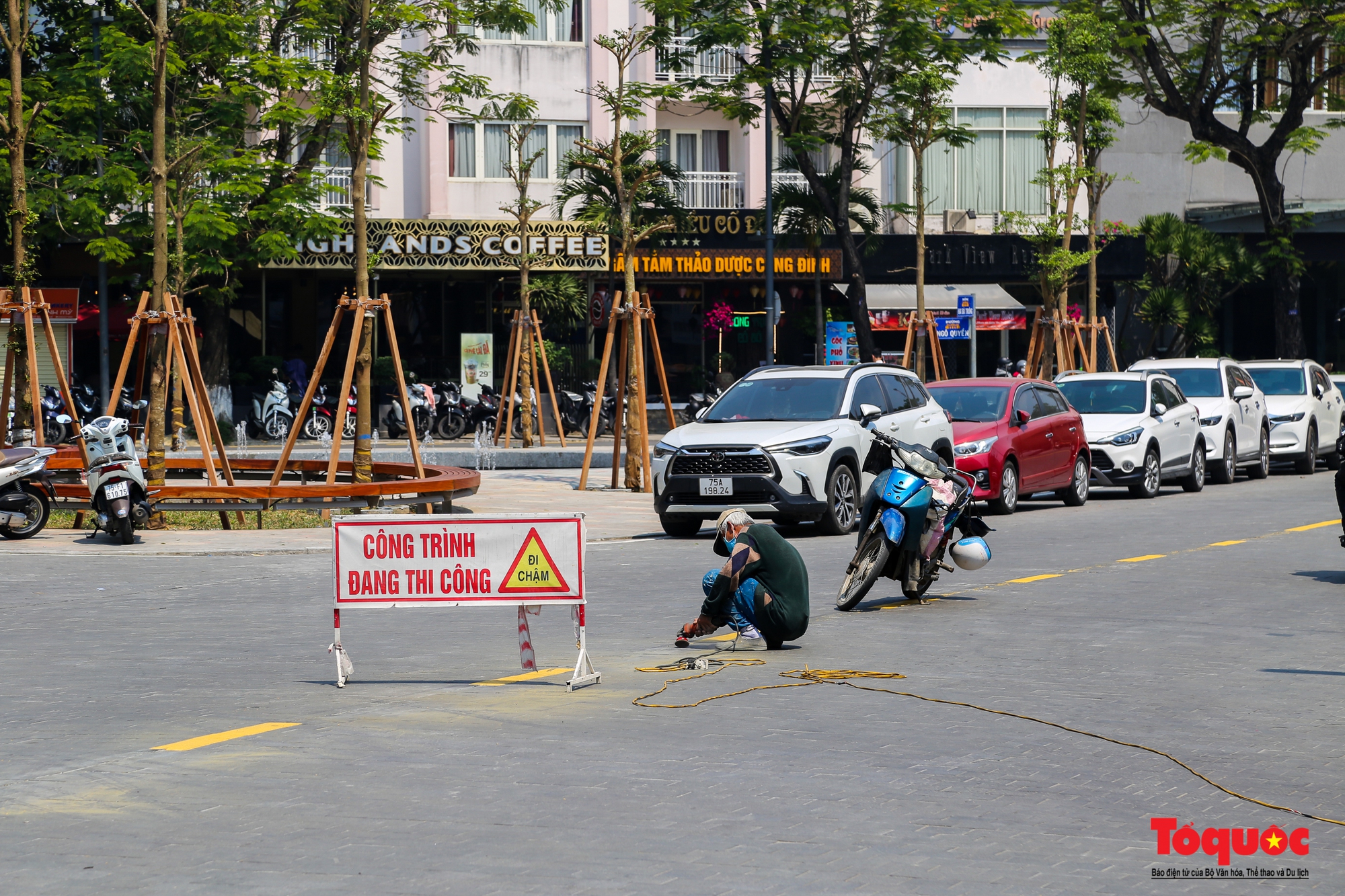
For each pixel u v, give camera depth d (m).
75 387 53.97
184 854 8.49
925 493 18.73
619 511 32.31
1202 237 68.50
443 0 39.22
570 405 60.12
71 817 9.32
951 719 12.20
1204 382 41.62
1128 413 36.53
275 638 17.02
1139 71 62.44
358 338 31.30
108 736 11.74
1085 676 14.12
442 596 13.85
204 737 11.62
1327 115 77.25
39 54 55.94
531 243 61.44
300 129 55.75
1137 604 18.88
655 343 37.41
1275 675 14.18
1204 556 23.91
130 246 52.22
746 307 66.38
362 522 13.90
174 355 30.72
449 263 60.91
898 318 66.00
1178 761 10.77
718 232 64.38
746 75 50.09
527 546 13.80
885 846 8.63
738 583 15.58
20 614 18.95
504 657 15.52
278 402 57.03
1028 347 69.75
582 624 13.80
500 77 63.75
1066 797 9.77
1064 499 34.12
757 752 11.02
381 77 61.62
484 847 8.59
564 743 11.35
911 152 69.12
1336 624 17.17
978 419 32.19
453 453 46.38
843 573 22.20
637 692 13.41
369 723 12.15
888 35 49.75
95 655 15.77
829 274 65.75
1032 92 70.50
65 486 29.12
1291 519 30.05
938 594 20.02
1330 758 10.93
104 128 51.59
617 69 64.81
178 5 51.69
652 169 38.25
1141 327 72.62
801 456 26.83
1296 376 45.50
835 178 54.53
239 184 50.47
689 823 9.10
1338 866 8.34
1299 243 73.94
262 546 26.52
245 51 50.72
